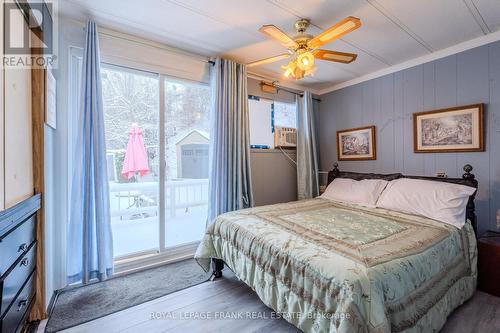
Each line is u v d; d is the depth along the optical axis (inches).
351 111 139.8
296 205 103.1
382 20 81.0
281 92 144.4
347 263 48.6
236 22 84.2
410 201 89.0
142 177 106.3
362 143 133.6
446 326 63.0
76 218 80.0
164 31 90.9
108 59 89.8
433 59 105.6
